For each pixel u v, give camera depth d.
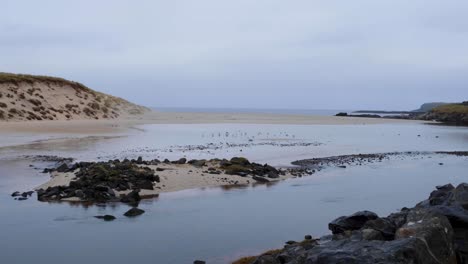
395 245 8.77
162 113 118.38
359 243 9.30
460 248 10.54
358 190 23.66
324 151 42.25
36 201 19.88
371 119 121.75
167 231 15.73
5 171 27.00
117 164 25.92
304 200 21.00
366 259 8.34
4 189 22.16
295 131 69.00
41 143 42.62
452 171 31.48
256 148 43.09
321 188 24.12
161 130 64.19
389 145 50.22
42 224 16.39
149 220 17.12
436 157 40.06
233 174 26.97
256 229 16.09
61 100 84.19
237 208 19.20
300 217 17.83
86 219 17.12
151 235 15.25
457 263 10.24
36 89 82.12
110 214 17.88
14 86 78.38
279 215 18.09
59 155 34.50
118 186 21.98
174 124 79.25
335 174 29.22
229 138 53.56
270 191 23.08
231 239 14.94
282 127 78.19
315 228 16.31
